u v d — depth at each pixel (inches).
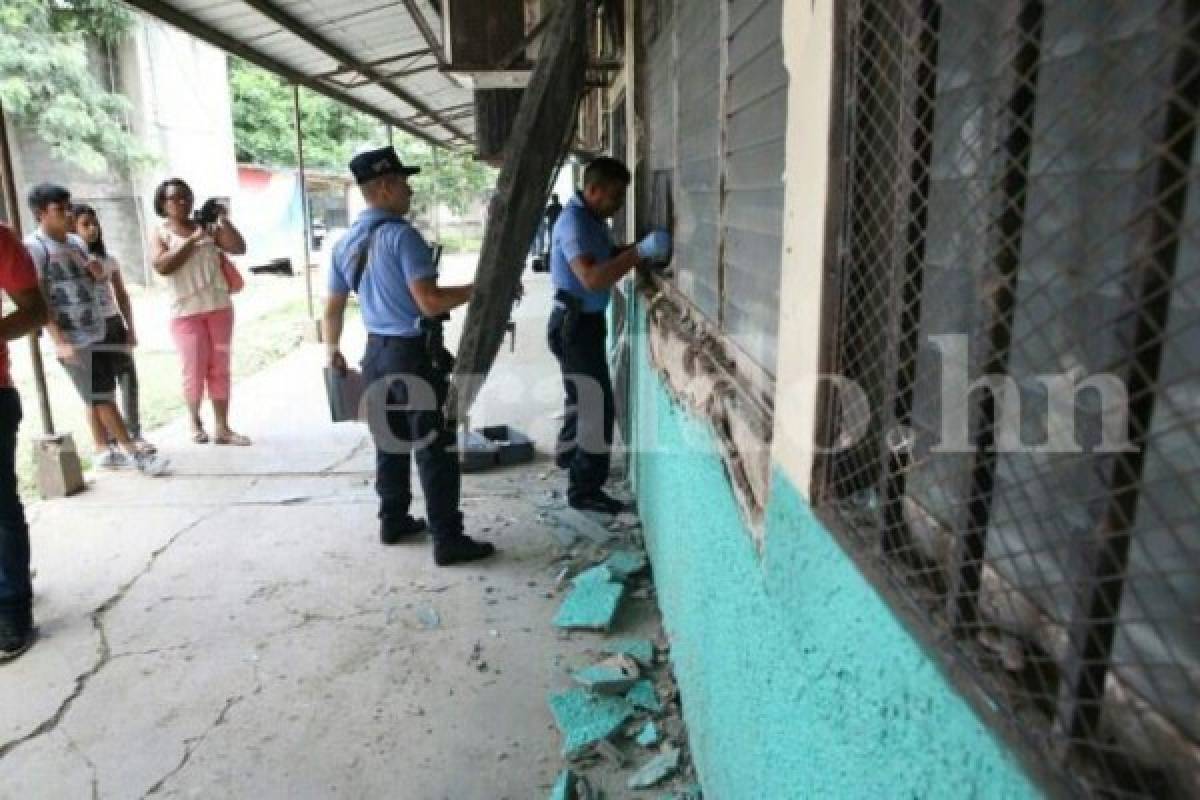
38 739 99.9
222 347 211.8
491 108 251.4
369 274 136.5
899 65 37.6
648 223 144.1
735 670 66.9
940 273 34.3
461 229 1298.0
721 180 76.8
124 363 194.4
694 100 94.4
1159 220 22.0
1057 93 26.5
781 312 50.5
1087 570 25.1
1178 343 22.0
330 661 116.0
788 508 50.1
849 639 40.6
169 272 202.8
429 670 113.8
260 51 258.5
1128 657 23.8
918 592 34.0
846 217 41.8
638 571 139.8
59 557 148.7
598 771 93.5
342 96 363.9
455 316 429.4
